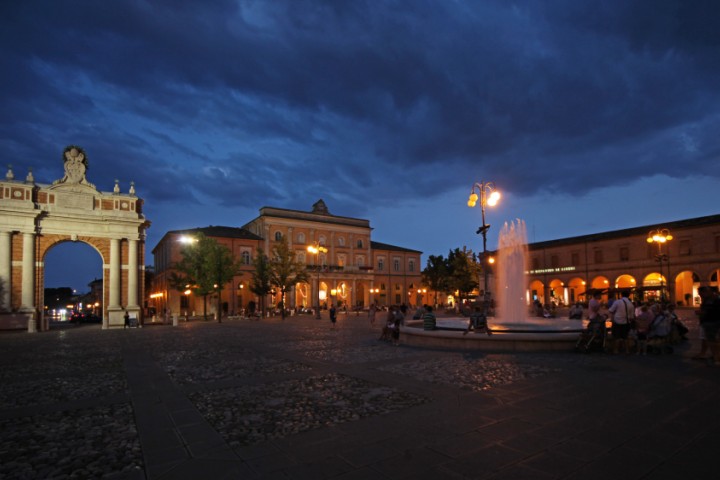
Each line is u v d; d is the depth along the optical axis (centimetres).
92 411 721
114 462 490
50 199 3612
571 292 5872
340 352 1409
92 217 3722
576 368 993
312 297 6525
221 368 1134
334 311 2917
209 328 3038
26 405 773
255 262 5425
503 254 2214
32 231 3478
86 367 1238
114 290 3775
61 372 1153
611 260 5331
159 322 4181
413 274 8012
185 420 644
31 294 3441
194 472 447
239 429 590
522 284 2152
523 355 1222
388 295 7644
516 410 648
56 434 599
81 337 2492
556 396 728
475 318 1424
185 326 3419
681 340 1488
